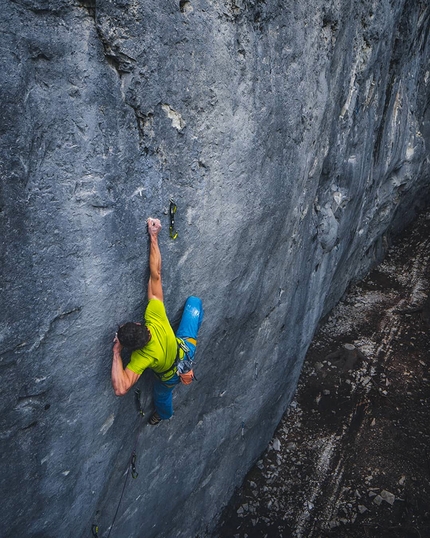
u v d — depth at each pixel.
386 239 10.74
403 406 7.42
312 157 4.78
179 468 4.71
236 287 4.20
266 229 4.25
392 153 8.21
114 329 3.08
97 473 3.47
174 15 2.60
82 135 2.42
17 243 2.31
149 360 3.13
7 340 2.43
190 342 3.57
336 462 6.61
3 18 1.97
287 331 5.80
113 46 2.38
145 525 4.52
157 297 3.24
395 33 6.45
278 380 6.12
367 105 6.28
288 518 6.00
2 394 2.53
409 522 5.93
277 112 3.73
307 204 5.11
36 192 2.31
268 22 3.30
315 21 3.92
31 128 2.20
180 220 3.23
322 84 4.41
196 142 3.08
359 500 6.17
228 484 5.93
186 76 2.82
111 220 2.73
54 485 3.09
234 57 3.09
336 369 8.02
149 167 2.85
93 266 2.73
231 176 3.48
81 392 3.01
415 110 9.01
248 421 5.77
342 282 9.01
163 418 3.90
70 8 2.17
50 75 2.21
